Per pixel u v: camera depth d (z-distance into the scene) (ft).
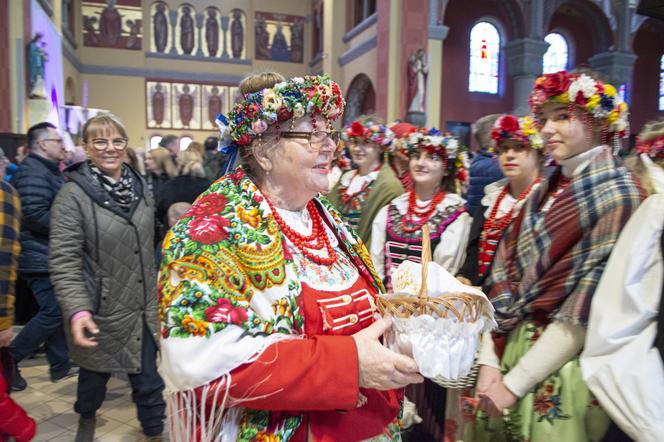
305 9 65.46
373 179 10.27
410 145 8.20
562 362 4.65
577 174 4.89
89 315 7.14
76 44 57.41
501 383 4.84
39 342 10.92
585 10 47.29
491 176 10.58
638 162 5.05
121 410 10.11
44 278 10.77
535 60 44.34
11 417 5.48
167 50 62.44
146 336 7.94
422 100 39.45
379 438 3.85
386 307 3.49
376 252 8.46
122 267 7.64
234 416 3.36
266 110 3.56
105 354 7.64
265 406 3.15
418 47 39.91
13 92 32.04
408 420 8.05
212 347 3.05
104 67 60.23
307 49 65.92
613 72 47.01
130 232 7.71
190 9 62.64
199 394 3.06
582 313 4.44
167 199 11.95
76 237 7.34
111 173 7.85
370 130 10.22
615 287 4.33
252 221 3.48
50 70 41.22
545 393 4.74
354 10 51.37
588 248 4.57
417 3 39.73
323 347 3.27
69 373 12.11
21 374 12.12
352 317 3.74
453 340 3.32
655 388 4.09
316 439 3.47
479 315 3.50
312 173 3.74
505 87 47.03
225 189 3.67
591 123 5.02
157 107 62.13
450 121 45.47
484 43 46.37
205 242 3.27
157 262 11.93
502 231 6.89
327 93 3.66
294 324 3.40
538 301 4.81
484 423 5.39
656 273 4.27
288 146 3.67
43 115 34.19
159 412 8.23
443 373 3.26
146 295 7.92
